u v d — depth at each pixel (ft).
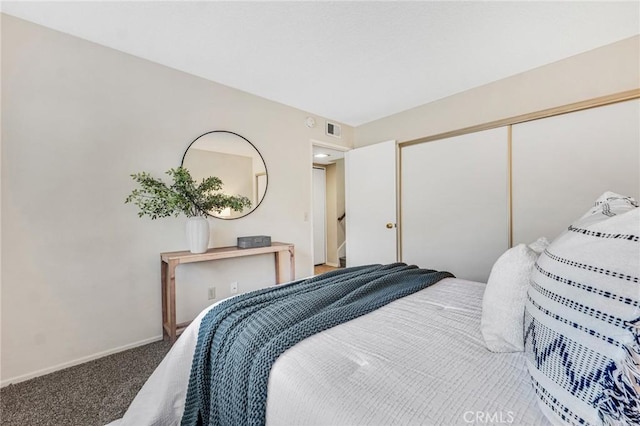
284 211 10.37
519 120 8.27
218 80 8.47
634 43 6.60
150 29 6.07
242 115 9.20
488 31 6.34
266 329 3.09
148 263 7.12
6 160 5.44
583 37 6.61
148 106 7.22
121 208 6.73
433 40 6.64
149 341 7.08
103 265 6.47
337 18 5.83
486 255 9.05
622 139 6.76
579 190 7.36
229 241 8.84
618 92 6.79
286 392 2.30
